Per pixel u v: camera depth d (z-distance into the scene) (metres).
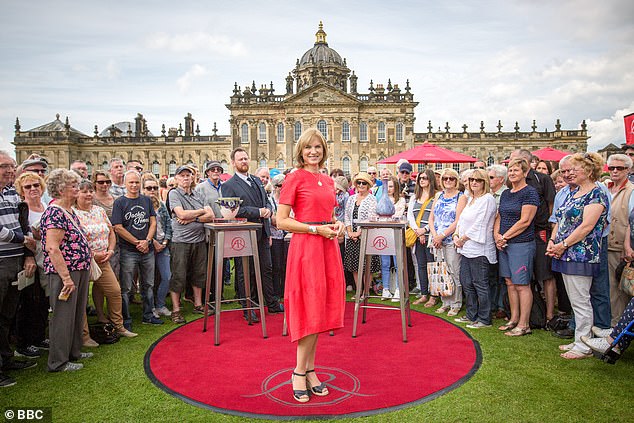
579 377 5.71
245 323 8.48
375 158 57.28
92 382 5.80
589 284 6.45
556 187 8.98
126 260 8.25
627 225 7.42
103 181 8.68
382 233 7.46
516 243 7.46
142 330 8.21
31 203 7.33
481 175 7.94
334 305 5.18
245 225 7.31
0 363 5.85
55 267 6.10
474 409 4.87
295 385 5.16
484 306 8.05
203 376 5.88
